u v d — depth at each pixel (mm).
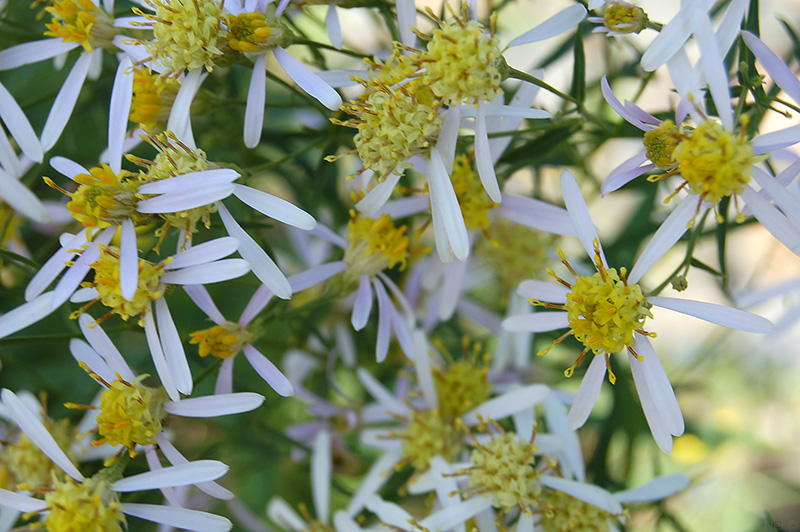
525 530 265
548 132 261
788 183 247
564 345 288
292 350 297
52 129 263
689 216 249
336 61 310
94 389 281
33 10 280
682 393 315
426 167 252
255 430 289
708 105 256
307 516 292
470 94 249
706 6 245
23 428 256
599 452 286
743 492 350
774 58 243
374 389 289
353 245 267
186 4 254
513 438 268
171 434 290
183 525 255
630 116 249
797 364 356
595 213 324
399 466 281
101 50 266
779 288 297
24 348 284
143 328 259
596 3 251
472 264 303
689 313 249
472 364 287
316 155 294
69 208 250
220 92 279
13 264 275
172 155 253
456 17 250
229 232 251
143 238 276
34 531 271
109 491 255
